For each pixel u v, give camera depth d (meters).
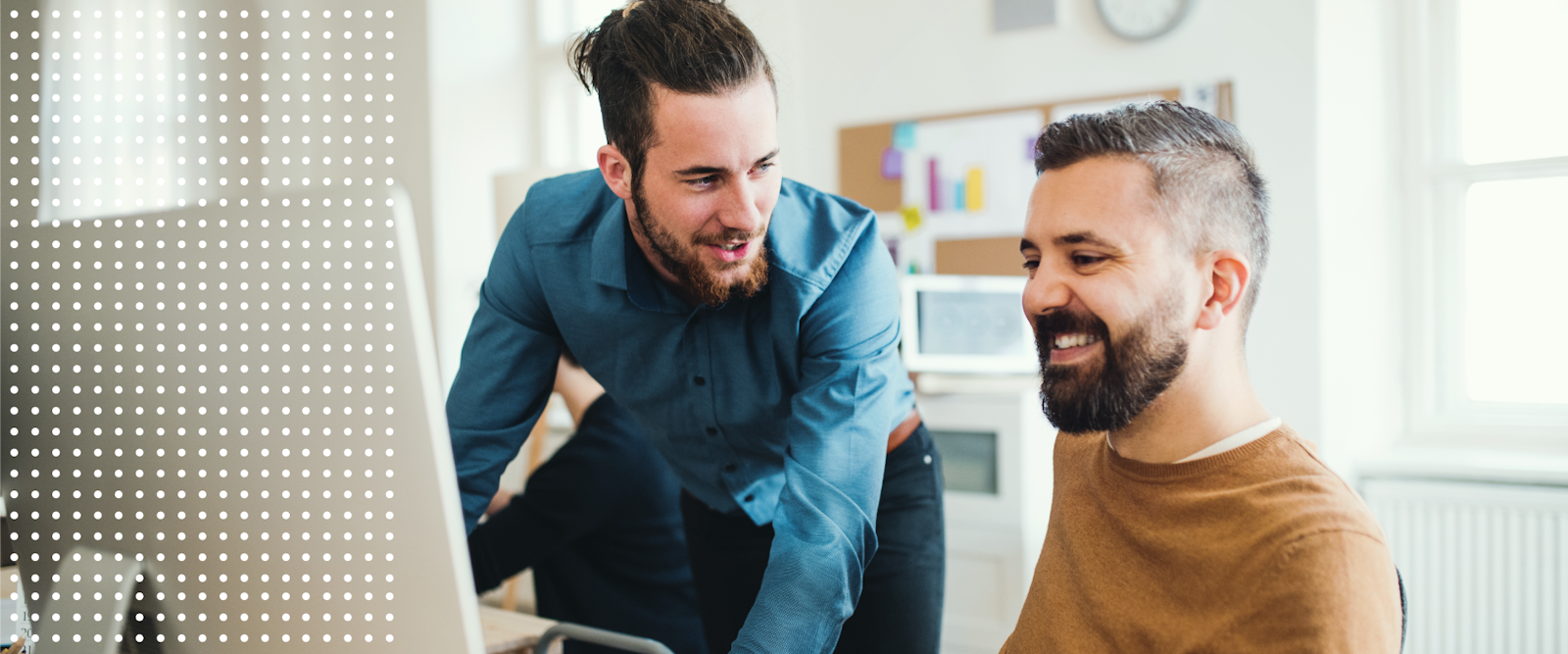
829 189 3.50
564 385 1.57
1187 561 0.68
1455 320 2.93
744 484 1.34
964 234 3.27
